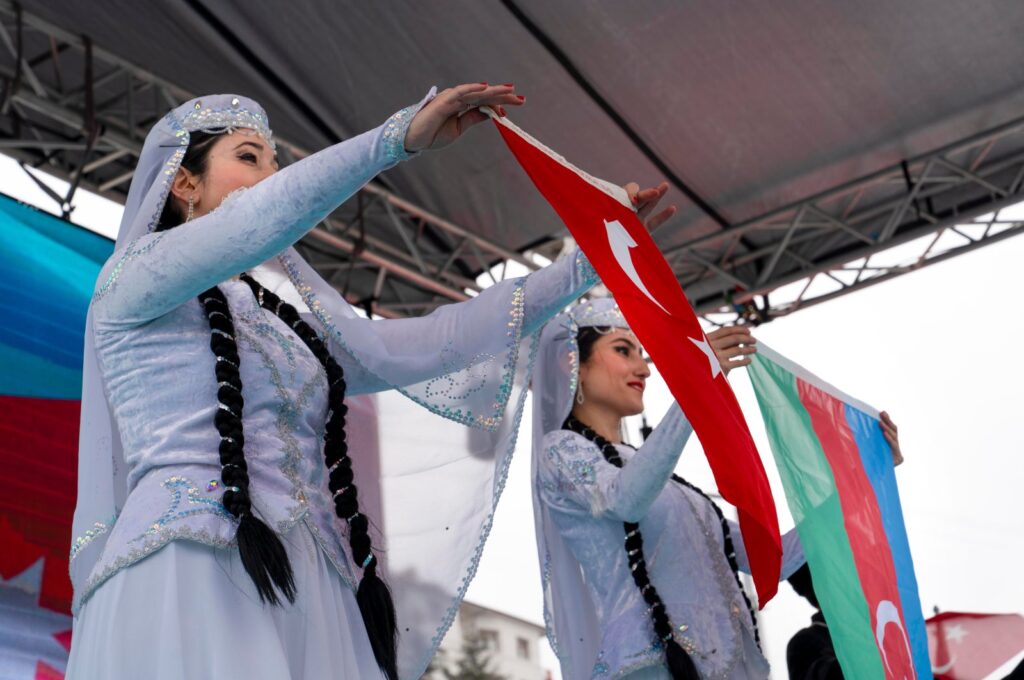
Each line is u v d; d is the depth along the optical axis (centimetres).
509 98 214
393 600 253
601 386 404
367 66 664
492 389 256
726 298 833
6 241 534
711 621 360
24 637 465
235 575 197
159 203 231
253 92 681
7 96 625
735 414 249
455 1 631
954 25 661
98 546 216
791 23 655
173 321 217
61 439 510
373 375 255
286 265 250
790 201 780
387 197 738
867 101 707
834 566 355
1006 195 771
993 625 512
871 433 410
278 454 212
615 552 363
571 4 638
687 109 705
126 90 666
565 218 233
